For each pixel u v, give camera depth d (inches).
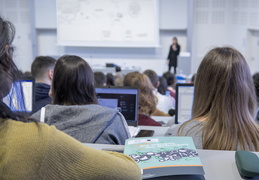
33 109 66.4
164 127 68.1
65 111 48.9
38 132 22.5
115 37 344.8
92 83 53.7
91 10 341.7
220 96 42.0
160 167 26.7
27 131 22.5
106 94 74.7
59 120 49.1
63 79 51.4
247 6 294.7
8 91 23.7
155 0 333.1
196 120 44.0
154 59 357.4
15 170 21.5
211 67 42.9
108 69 312.7
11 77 23.7
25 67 173.9
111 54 361.7
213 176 27.4
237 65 42.1
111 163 24.0
